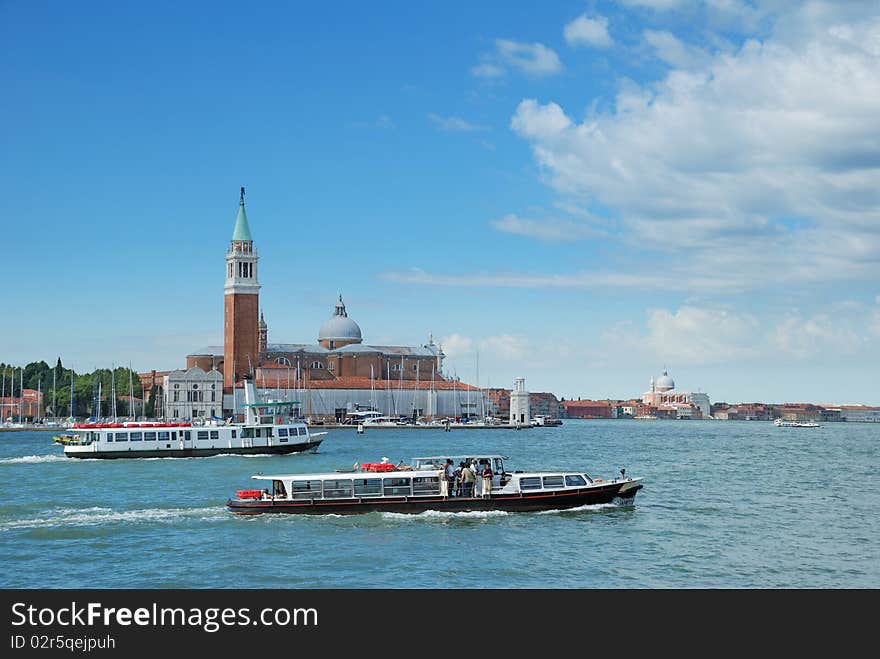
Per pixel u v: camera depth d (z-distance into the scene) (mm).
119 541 58938
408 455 145375
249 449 136875
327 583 48688
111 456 130750
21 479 100312
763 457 156500
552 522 66625
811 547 59219
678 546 58812
